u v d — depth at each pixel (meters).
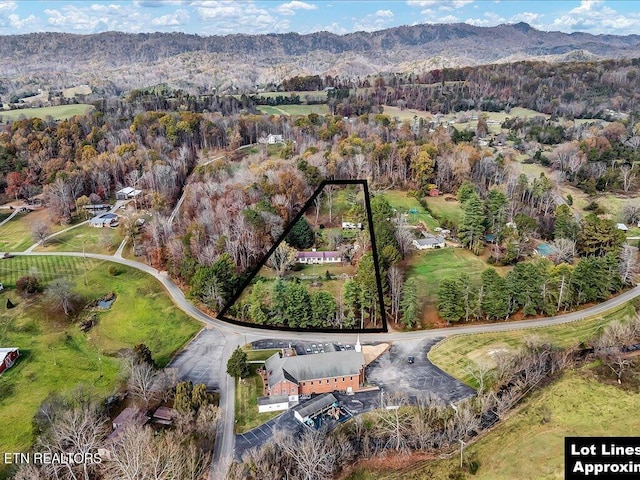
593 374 68.69
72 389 73.75
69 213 141.88
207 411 63.19
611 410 61.44
